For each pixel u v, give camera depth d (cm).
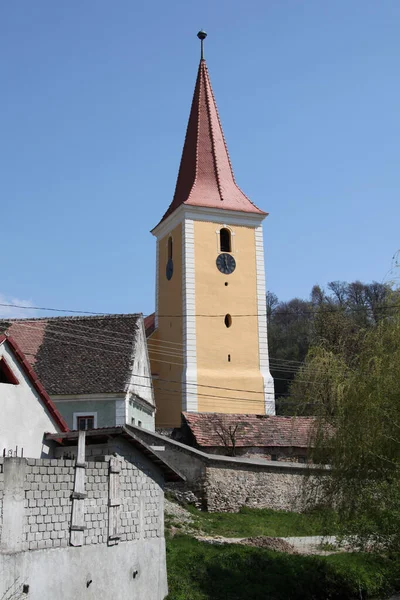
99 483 1571
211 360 4556
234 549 2233
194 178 4966
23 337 3350
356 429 1909
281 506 3028
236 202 4925
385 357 1927
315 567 2155
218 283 4712
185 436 3541
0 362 1769
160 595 1762
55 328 3444
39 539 1384
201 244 4747
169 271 4950
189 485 2925
